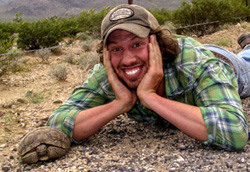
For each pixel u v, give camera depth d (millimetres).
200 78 1398
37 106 2215
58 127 1498
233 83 1501
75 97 1561
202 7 5676
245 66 1831
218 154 1355
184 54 1426
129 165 1334
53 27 4805
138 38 1338
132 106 1470
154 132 1629
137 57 1364
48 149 1397
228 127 1329
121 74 1416
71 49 4848
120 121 1797
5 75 3109
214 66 1412
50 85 2723
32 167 1403
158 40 1411
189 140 1508
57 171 1337
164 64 1447
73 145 1535
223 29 5535
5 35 4762
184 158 1348
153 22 1383
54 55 4402
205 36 5023
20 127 1899
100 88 1546
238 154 1348
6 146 1653
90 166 1353
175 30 5523
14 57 3285
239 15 6543
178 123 1361
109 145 1524
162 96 1510
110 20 1336
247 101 1964
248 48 2111
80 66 3316
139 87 1409
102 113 1459
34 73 3213
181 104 1382
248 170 1231
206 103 1388
